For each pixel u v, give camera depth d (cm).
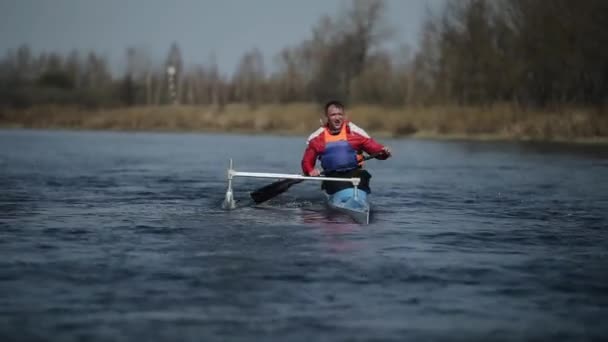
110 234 1356
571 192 2188
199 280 988
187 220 1537
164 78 11019
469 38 6128
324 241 1290
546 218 1634
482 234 1398
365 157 1686
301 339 749
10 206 1775
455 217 1638
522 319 825
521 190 2244
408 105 6494
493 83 5872
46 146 4778
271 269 1056
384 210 1753
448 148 4644
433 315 835
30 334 761
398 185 2397
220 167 3133
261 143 5366
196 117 7406
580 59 5381
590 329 792
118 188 2227
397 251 1206
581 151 4253
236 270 1048
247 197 1981
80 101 10006
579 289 961
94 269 1053
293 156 3900
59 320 806
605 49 5319
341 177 1661
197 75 11281
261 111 7262
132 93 10719
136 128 7606
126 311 841
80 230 1403
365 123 6231
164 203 1845
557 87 5553
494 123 5497
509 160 3631
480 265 1103
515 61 5781
